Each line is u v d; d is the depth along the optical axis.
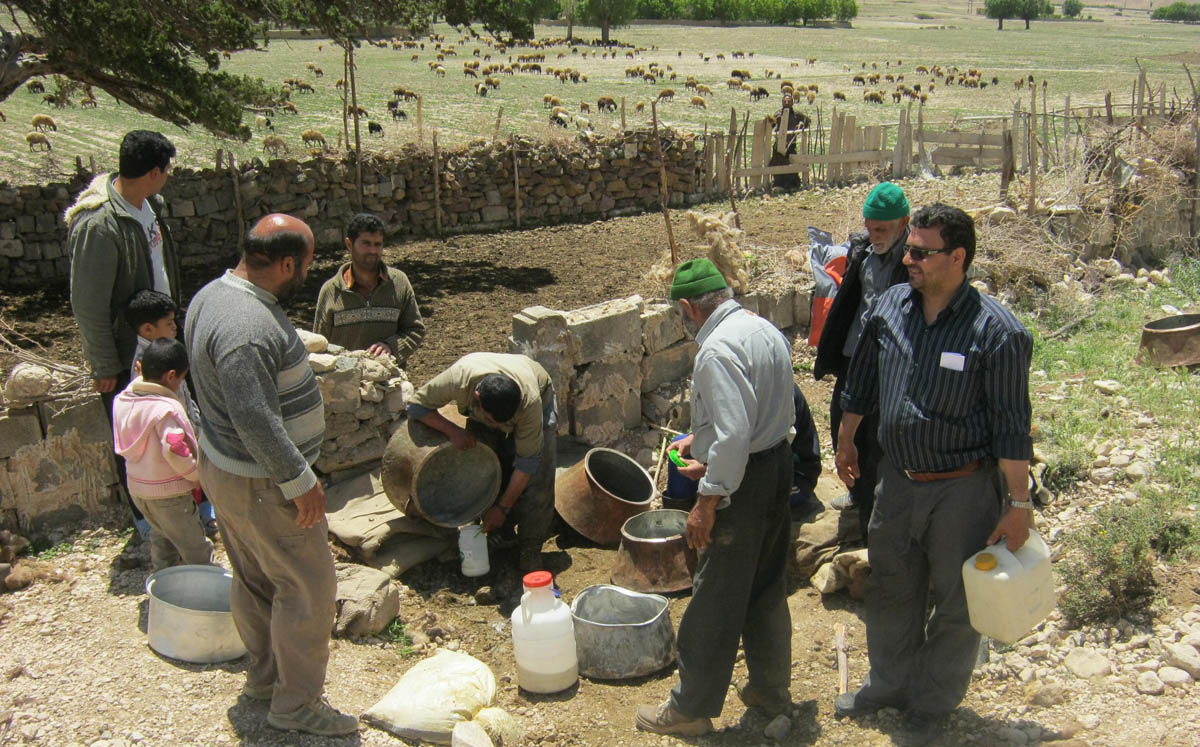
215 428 3.39
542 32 109.75
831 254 6.45
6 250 12.01
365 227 5.85
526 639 4.23
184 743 3.63
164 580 4.36
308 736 3.70
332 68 60.41
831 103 42.16
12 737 3.64
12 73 10.11
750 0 142.38
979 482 3.54
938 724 3.84
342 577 4.76
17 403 4.98
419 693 3.93
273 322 3.36
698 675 3.81
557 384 6.36
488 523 5.07
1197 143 11.35
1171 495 5.20
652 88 49.03
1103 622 4.42
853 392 3.97
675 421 6.98
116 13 9.62
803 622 4.78
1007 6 160.12
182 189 12.98
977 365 3.39
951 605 3.65
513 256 13.49
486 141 15.63
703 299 3.78
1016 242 9.63
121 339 4.82
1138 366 7.52
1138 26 169.62
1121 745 3.62
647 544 5.03
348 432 5.74
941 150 18.38
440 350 9.12
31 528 5.13
